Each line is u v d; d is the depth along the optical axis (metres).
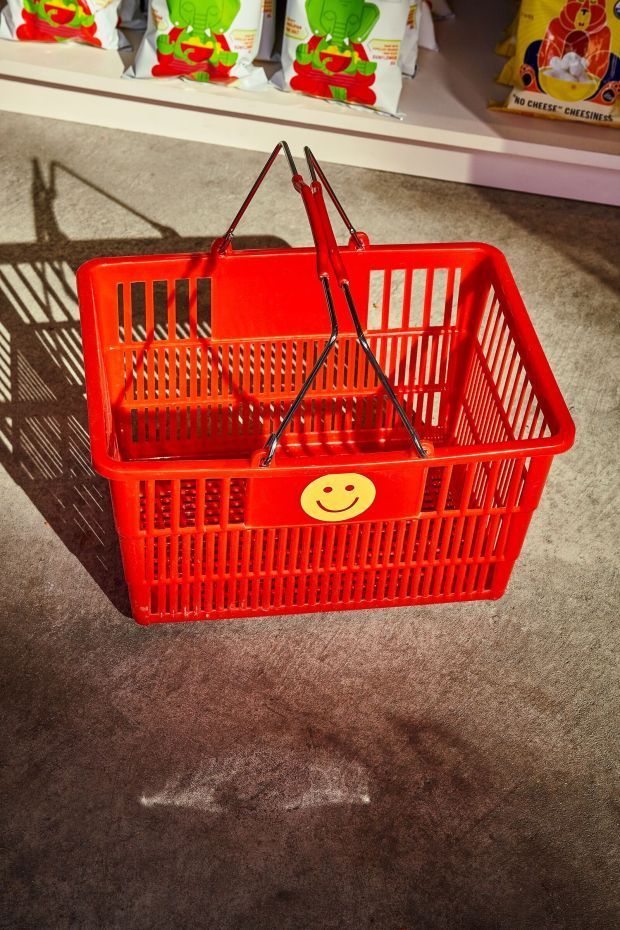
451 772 2.22
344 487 2.11
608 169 3.73
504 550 2.37
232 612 2.40
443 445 2.91
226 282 2.53
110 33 3.88
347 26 3.53
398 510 2.18
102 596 2.49
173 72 3.74
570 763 2.25
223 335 2.63
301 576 2.34
